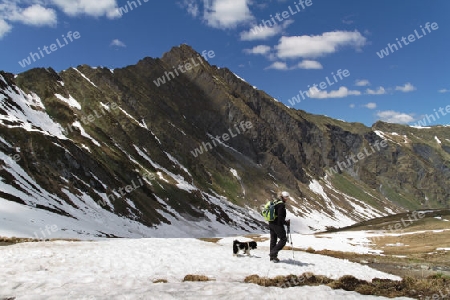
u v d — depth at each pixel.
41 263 17.72
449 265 33.41
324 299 13.26
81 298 11.63
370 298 14.30
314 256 25.94
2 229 45.34
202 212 170.62
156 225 122.81
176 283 14.80
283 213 20.39
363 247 59.25
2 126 103.38
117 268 17.50
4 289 13.22
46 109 163.75
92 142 153.75
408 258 39.28
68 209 86.88
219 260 20.12
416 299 15.43
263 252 25.31
